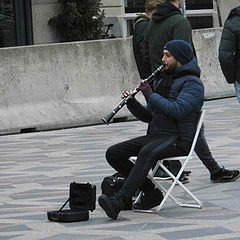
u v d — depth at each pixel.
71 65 36.91
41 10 56.22
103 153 28.58
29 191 22.00
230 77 23.02
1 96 35.22
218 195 20.30
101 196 17.72
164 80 19.05
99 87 37.66
